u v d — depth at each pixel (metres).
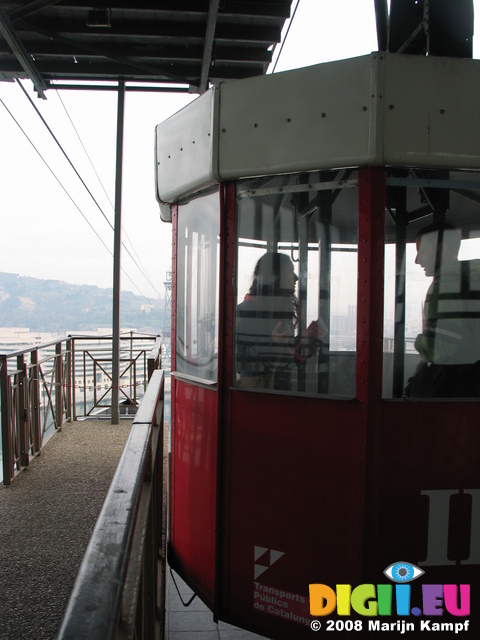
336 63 2.35
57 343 5.57
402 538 2.37
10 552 2.97
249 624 2.64
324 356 2.48
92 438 5.43
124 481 1.25
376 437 2.35
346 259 2.42
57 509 3.56
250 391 2.62
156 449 2.62
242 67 6.60
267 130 2.50
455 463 2.39
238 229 2.66
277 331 2.58
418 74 2.30
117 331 6.23
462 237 2.45
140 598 1.35
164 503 4.14
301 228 2.51
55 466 4.47
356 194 2.38
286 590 2.54
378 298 2.35
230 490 2.68
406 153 2.30
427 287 2.42
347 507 2.40
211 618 3.32
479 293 2.46
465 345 2.46
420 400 2.36
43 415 5.03
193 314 3.06
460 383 2.45
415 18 3.08
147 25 5.53
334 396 2.41
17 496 3.79
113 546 0.93
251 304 2.63
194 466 2.99
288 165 2.46
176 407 3.29
